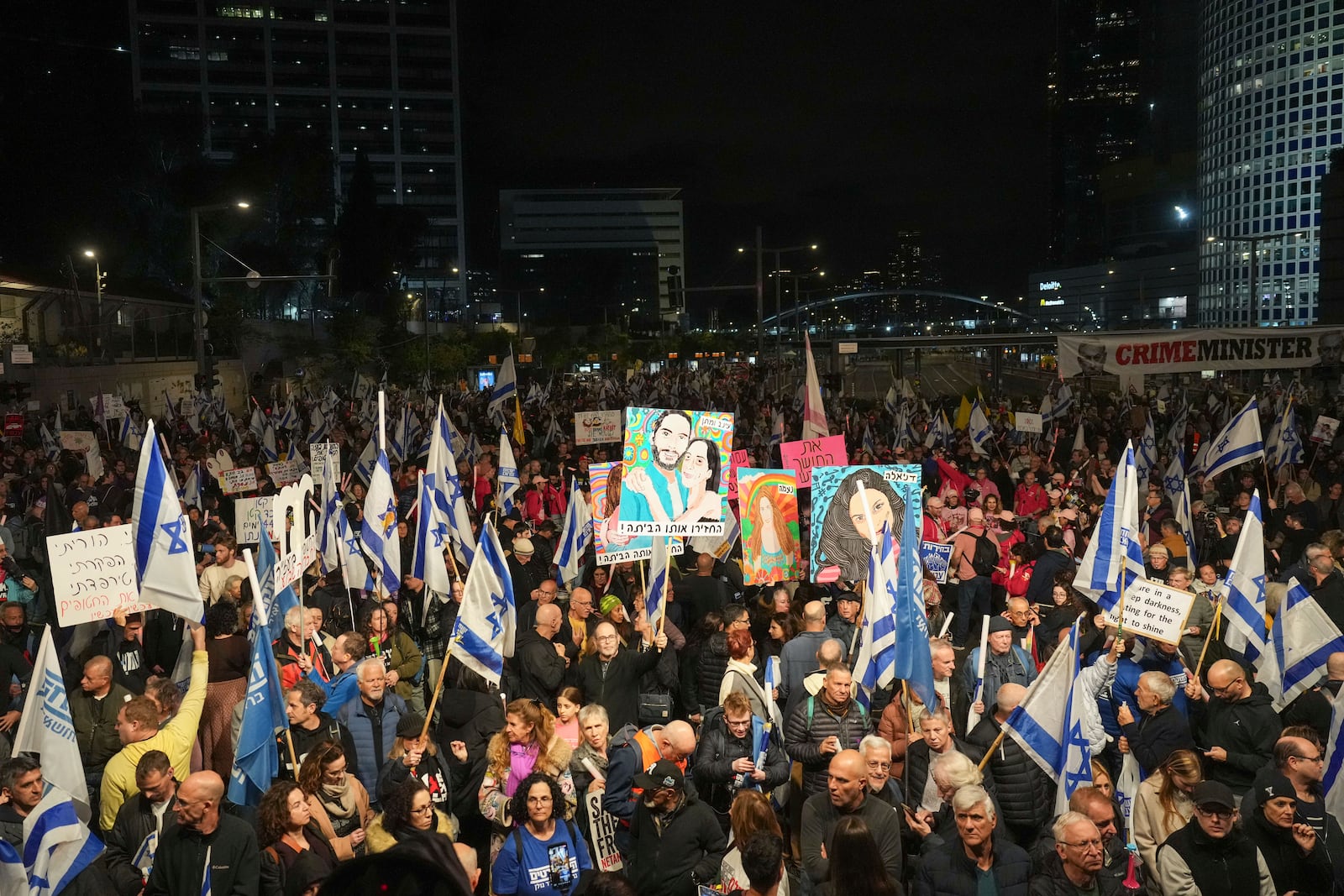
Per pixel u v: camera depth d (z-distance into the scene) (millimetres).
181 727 7219
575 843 6480
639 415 9625
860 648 8523
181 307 58906
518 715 7086
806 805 6375
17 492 19656
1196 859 5734
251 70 152500
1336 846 6320
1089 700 7777
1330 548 11336
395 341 71938
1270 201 151375
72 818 6004
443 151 159875
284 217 80062
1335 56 143125
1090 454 22641
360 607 12188
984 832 5715
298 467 18391
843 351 47812
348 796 6594
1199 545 16094
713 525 9727
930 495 20781
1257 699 7613
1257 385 50969
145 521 8125
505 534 14805
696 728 8867
